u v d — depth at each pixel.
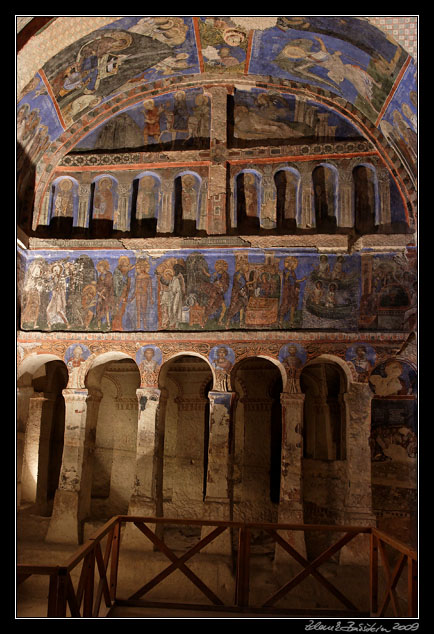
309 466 16.12
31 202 14.16
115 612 8.96
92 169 14.33
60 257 13.94
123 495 17.44
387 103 12.38
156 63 13.35
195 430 17.45
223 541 12.27
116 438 17.84
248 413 17.00
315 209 13.77
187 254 13.66
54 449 17.25
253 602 11.06
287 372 12.96
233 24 11.86
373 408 13.17
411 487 12.81
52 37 11.00
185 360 17.84
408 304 12.98
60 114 13.48
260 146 14.09
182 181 14.23
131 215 14.22
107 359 14.23
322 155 13.83
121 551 12.29
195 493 17.02
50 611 6.50
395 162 13.47
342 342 12.97
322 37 11.75
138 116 14.51
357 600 10.98
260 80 13.95
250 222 13.92
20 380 14.09
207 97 14.43
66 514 12.94
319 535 14.80
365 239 13.16
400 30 10.52
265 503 16.33
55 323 13.73
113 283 13.77
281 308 13.25
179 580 11.60
